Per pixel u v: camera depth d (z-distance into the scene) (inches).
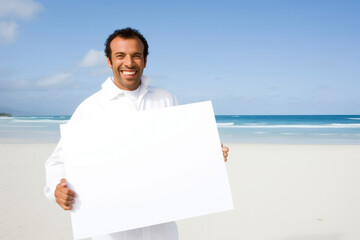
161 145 58.4
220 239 131.0
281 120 1577.3
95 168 56.0
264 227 143.2
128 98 65.9
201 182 58.3
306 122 1315.2
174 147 58.6
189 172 58.2
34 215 157.4
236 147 443.8
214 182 58.6
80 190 55.1
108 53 65.0
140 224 55.9
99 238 64.4
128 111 65.3
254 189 207.6
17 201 179.6
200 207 57.6
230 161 315.3
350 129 868.0
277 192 200.1
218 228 143.6
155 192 57.0
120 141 57.5
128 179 56.6
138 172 57.1
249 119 1777.8
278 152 381.1
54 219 152.3
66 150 55.8
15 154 358.6
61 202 53.9
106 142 57.0
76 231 54.4
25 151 385.7
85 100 67.9
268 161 313.4
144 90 68.7
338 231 137.2
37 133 718.5
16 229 138.3
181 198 57.4
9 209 165.8
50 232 136.0
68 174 55.2
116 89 65.3
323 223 146.7
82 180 55.4
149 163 57.6
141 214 56.2
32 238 129.0
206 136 59.7
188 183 57.9
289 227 142.6
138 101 67.5
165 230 65.2
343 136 676.1
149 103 69.6
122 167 56.8
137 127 58.4
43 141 541.0
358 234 133.6
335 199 184.2
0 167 277.3
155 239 63.7
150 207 56.6
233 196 192.5
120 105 65.4
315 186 213.8
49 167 61.3
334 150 400.2
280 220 151.6
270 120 1603.1
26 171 260.2
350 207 169.5
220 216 159.8
